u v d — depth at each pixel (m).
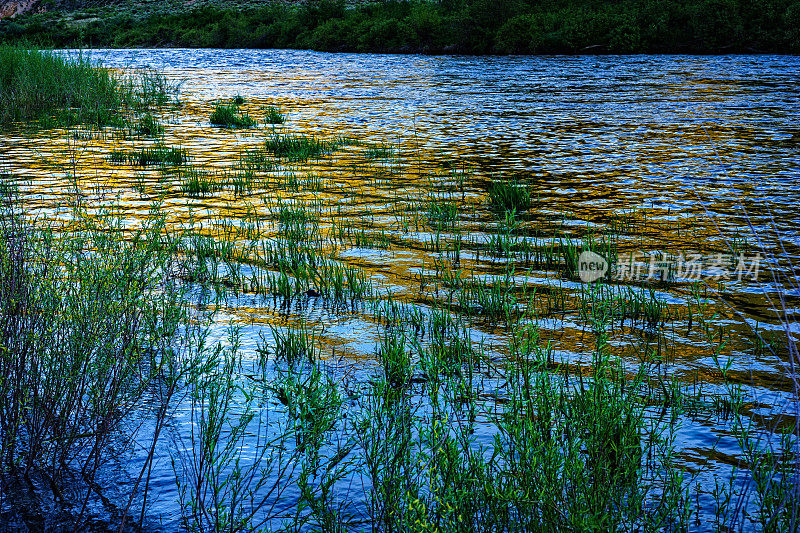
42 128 22.36
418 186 14.11
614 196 13.02
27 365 4.96
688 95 30.08
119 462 4.53
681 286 8.18
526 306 7.50
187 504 4.07
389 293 8.00
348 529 3.93
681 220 11.25
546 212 11.92
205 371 5.46
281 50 72.94
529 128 22.02
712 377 5.81
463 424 4.97
